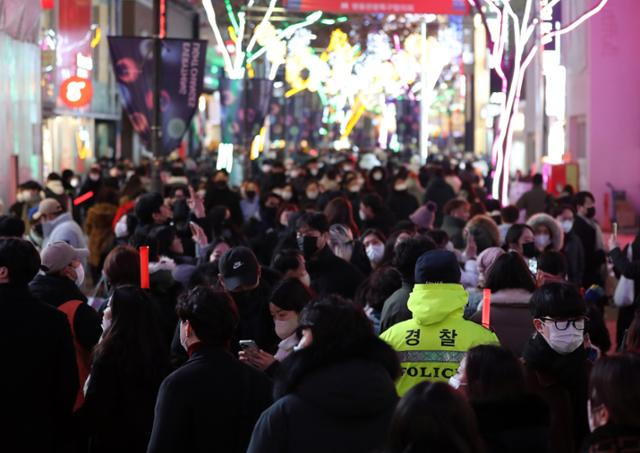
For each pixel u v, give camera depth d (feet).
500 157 107.86
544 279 43.88
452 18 247.70
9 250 32.27
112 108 203.31
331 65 261.03
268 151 302.86
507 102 108.17
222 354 28.22
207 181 107.86
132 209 84.48
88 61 152.46
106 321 35.12
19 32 105.09
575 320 30.50
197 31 264.52
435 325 31.86
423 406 17.71
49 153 164.14
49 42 150.30
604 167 165.48
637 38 164.66
